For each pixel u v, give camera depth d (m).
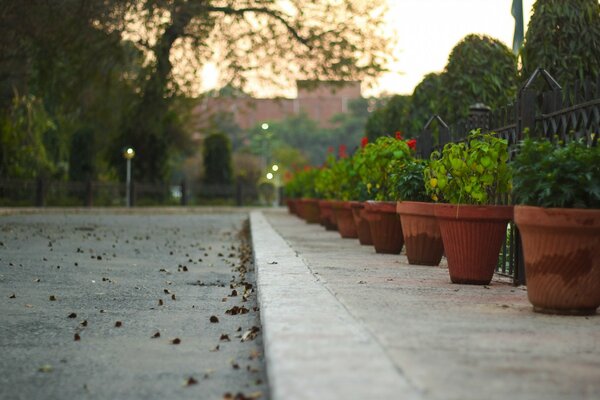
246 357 4.72
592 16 10.18
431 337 4.23
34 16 23.33
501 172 7.21
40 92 32.88
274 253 9.88
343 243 12.95
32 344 5.12
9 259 11.20
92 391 3.91
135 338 5.36
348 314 4.86
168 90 36.28
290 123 104.50
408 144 11.71
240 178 52.62
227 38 35.38
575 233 5.14
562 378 3.40
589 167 5.17
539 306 5.35
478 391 3.09
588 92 6.20
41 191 35.44
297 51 35.78
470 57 14.48
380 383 3.05
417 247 8.88
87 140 42.56
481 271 7.12
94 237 17.11
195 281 9.01
